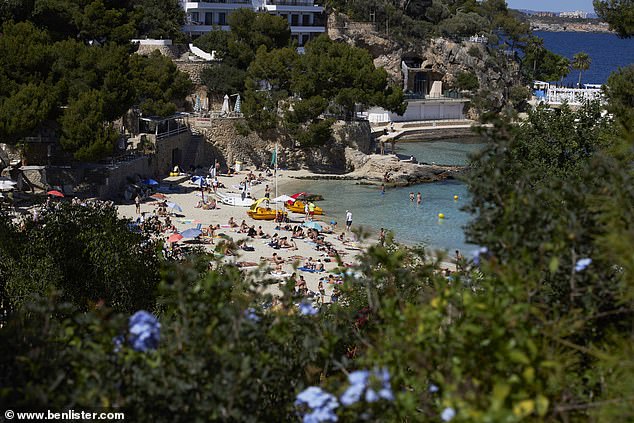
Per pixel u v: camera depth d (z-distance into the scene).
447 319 8.78
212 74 85.19
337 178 75.25
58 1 75.44
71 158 57.53
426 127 110.25
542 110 27.06
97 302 21.53
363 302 15.01
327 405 7.23
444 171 78.56
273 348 9.02
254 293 9.91
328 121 75.56
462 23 133.38
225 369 7.86
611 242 7.86
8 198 47.53
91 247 22.25
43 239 22.11
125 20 81.88
